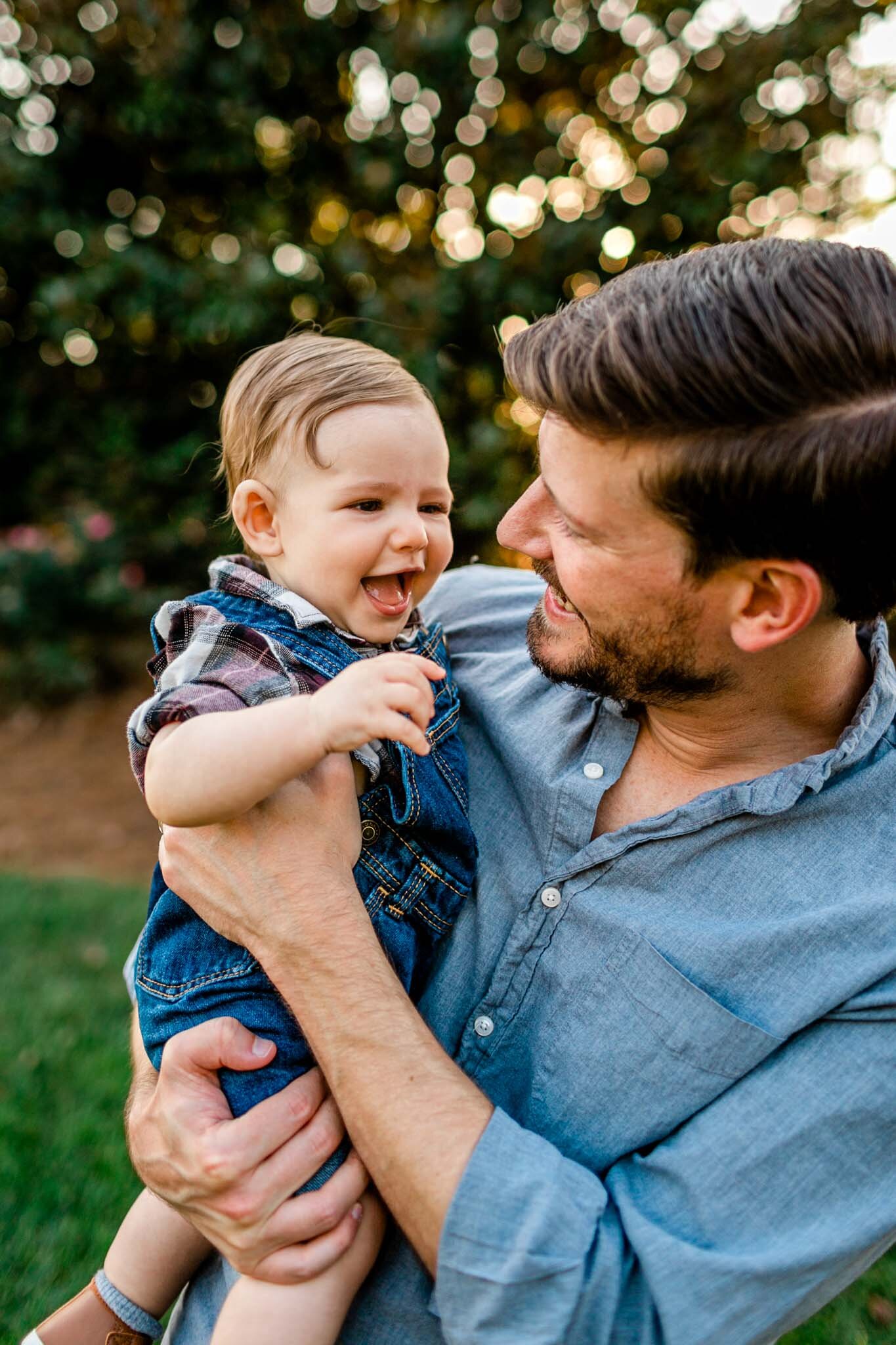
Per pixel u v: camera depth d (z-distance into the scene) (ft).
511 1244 3.29
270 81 16.89
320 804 3.93
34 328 18.83
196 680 4.00
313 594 4.48
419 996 4.34
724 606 3.74
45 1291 7.68
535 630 4.40
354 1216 3.72
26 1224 8.29
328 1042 3.68
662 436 3.47
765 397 3.36
